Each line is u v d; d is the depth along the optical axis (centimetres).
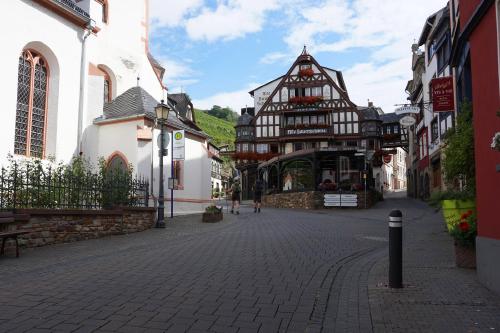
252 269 720
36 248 963
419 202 3186
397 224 590
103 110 1992
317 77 4794
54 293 549
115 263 770
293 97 4806
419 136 3734
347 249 976
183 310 484
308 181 2814
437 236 1196
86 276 655
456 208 744
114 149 1888
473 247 708
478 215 620
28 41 1550
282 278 657
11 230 900
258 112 4931
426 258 821
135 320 445
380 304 511
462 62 937
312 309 498
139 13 2466
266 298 542
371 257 875
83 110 1795
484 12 565
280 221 1714
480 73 592
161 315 463
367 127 4650
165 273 682
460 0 688
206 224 1572
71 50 1755
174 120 2181
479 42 593
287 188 3006
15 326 420
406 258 822
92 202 1191
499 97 526
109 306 493
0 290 564
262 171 3653
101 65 2212
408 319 453
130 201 1338
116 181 1288
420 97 3503
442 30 2505
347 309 495
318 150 2697
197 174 2256
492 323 435
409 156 4559
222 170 7356
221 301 524
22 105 1566
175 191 2062
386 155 4653
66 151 1716
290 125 4809
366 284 620
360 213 2253
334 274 695
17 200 980
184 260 802
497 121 534
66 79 1727
